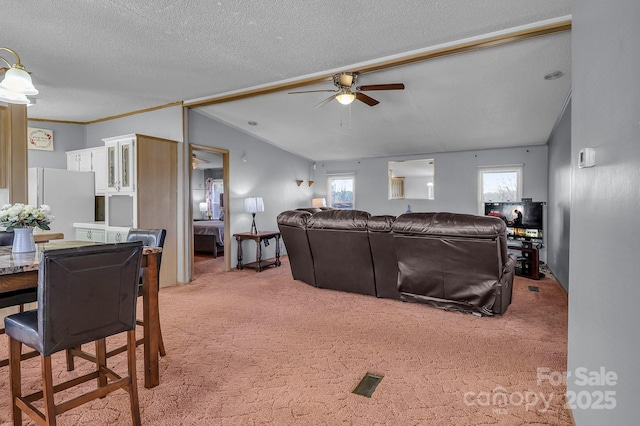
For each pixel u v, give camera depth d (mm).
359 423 1825
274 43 3232
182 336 2994
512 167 6629
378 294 4059
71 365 2396
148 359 2160
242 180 6348
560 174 4855
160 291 4523
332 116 5598
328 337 2965
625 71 1146
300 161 8141
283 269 6000
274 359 2559
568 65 3613
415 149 7141
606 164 1334
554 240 5453
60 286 1552
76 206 4938
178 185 5031
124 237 4512
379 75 4039
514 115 5043
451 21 2863
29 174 4637
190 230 5145
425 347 2756
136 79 4090
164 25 2877
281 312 3629
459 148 6875
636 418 1037
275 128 6215
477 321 3320
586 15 1619
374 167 8000
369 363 2492
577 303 1766
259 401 2027
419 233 3406
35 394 1793
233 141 6133
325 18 2795
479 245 3148
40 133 5754
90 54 3398
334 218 4012
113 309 1750
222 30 2969
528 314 3525
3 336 2906
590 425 1503
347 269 4191
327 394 2100
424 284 3615
